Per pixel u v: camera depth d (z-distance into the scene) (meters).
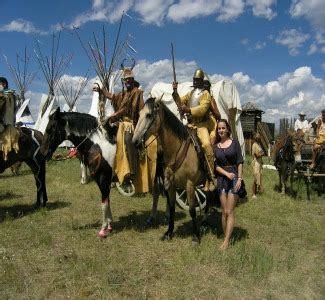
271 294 5.07
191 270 5.69
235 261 5.86
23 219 8.19
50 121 6.83
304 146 13.23
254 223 8.26
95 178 6.95
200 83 7.29
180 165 6.48
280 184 11.80
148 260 6.05
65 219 8.23
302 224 8.32
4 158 8.16
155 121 6.16
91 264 5.73
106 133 6.90
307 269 5.91
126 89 7.26
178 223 8.11
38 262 5.91
